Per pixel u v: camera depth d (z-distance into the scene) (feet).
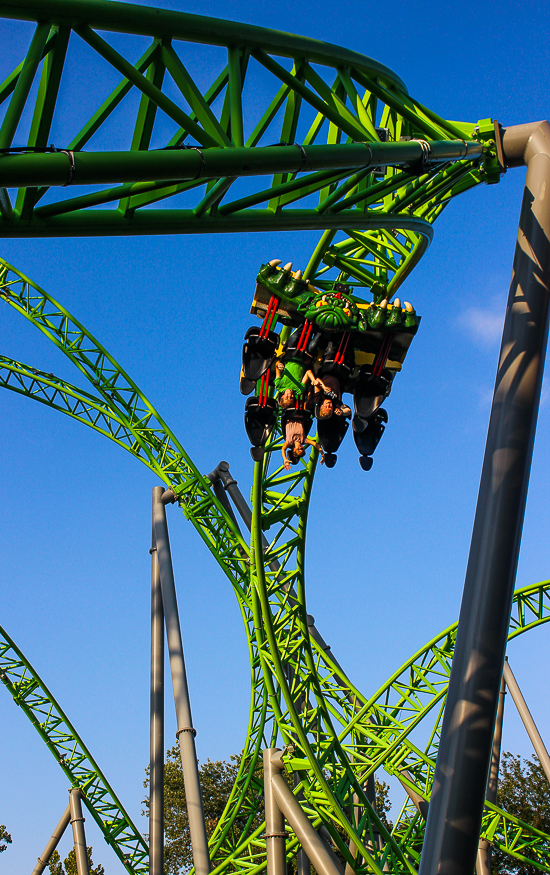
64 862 130.00
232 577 81.61
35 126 21.90
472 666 25.63
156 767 71.77
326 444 34.24
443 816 24.36
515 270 30.32
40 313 88.38
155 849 69.00
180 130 26.43
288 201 30.12
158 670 75.10
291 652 64.54
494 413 28.55
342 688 75.92
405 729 67.31
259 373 34.65
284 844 50.47
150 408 88.12
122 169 21.12
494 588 26.18
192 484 83.20
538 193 31.07
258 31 27.40
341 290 34.86
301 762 57.00
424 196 38.68
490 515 27.07
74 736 88.28
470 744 24.75
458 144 34.68
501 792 122.93
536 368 28.48
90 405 89.04
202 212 26.99
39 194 22.71
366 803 63.46
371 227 35.86
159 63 25.17
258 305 34.96
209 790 134.00
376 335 33.78
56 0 21.06
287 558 61.26
